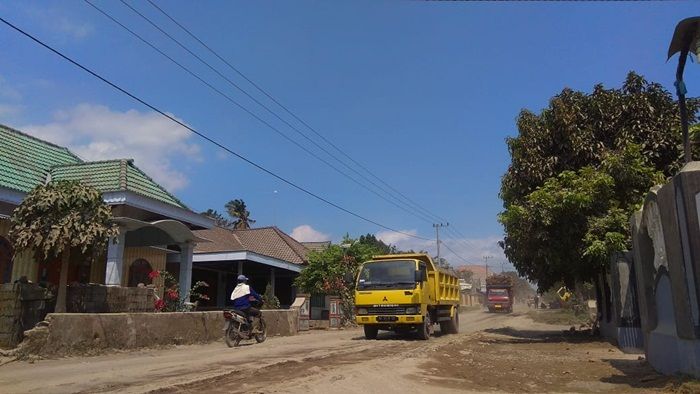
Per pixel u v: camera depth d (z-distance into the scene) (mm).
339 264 28719
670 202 9062
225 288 37406
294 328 21156
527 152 19375
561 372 10875
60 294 13047
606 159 17141
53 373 9484
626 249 15672
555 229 17500
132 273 20906
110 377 9055
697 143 14234
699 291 8000
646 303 11180
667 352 9875
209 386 8281
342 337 19422
